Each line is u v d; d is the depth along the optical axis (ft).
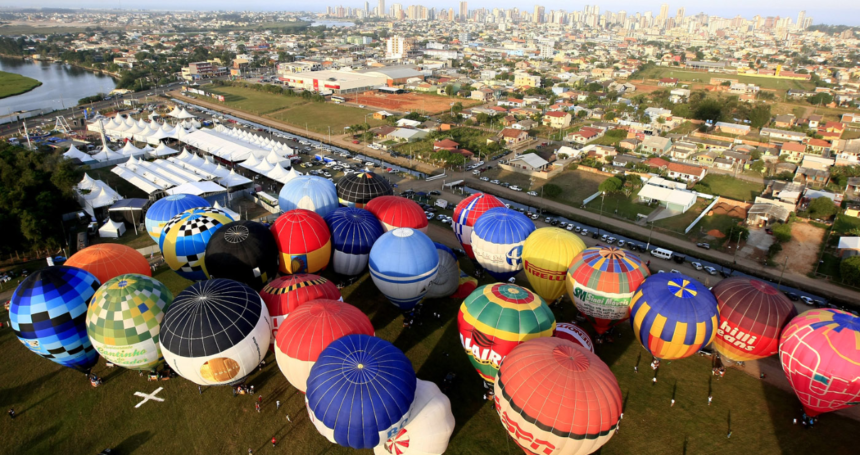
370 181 263.08
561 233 204.85
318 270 212.02
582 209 336.90
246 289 159.02
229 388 164.55
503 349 153.69
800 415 158.71
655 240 290.76
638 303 166.61
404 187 370.12
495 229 215.10
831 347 140.36
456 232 250.37
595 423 120.26
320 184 260.01
